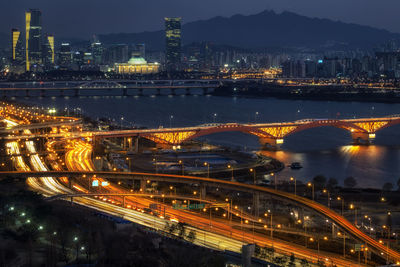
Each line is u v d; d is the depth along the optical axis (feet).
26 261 654.12
